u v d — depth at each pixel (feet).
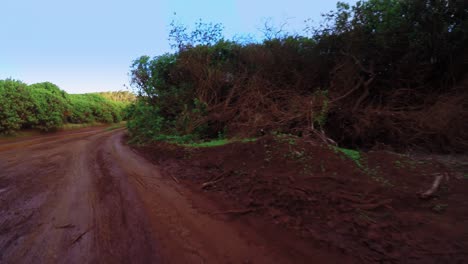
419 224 6.38
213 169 13.38
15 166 16.22
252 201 8.64
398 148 16.97
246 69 28.68
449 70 19.66
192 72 31.37
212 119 27.66
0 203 9.15
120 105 101.24
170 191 10.30
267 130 19.90
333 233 6.23
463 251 5.15
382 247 5.48
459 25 18.33
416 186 8.68
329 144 15.11
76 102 66.64
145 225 7.06
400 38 20.27
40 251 5.76
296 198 8.35
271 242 6.01
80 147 26.07
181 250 5.70
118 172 13.85
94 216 7.77
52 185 11.48
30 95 42.88
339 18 23.45
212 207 8.43
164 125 29.66
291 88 25.34
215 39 32.94
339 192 8.46
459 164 11.50
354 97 21.62
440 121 16.29
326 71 24.86
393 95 20.13
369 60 21.61
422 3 19.51
